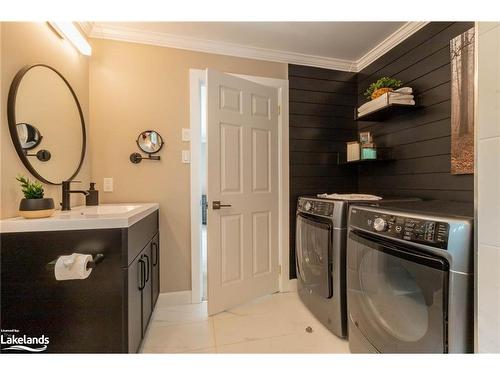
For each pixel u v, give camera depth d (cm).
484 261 62
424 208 124
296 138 254
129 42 211
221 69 232
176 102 221
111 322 119
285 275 249
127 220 121
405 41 209
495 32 60
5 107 119
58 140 161
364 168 263
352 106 270
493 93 60
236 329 182
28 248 111
